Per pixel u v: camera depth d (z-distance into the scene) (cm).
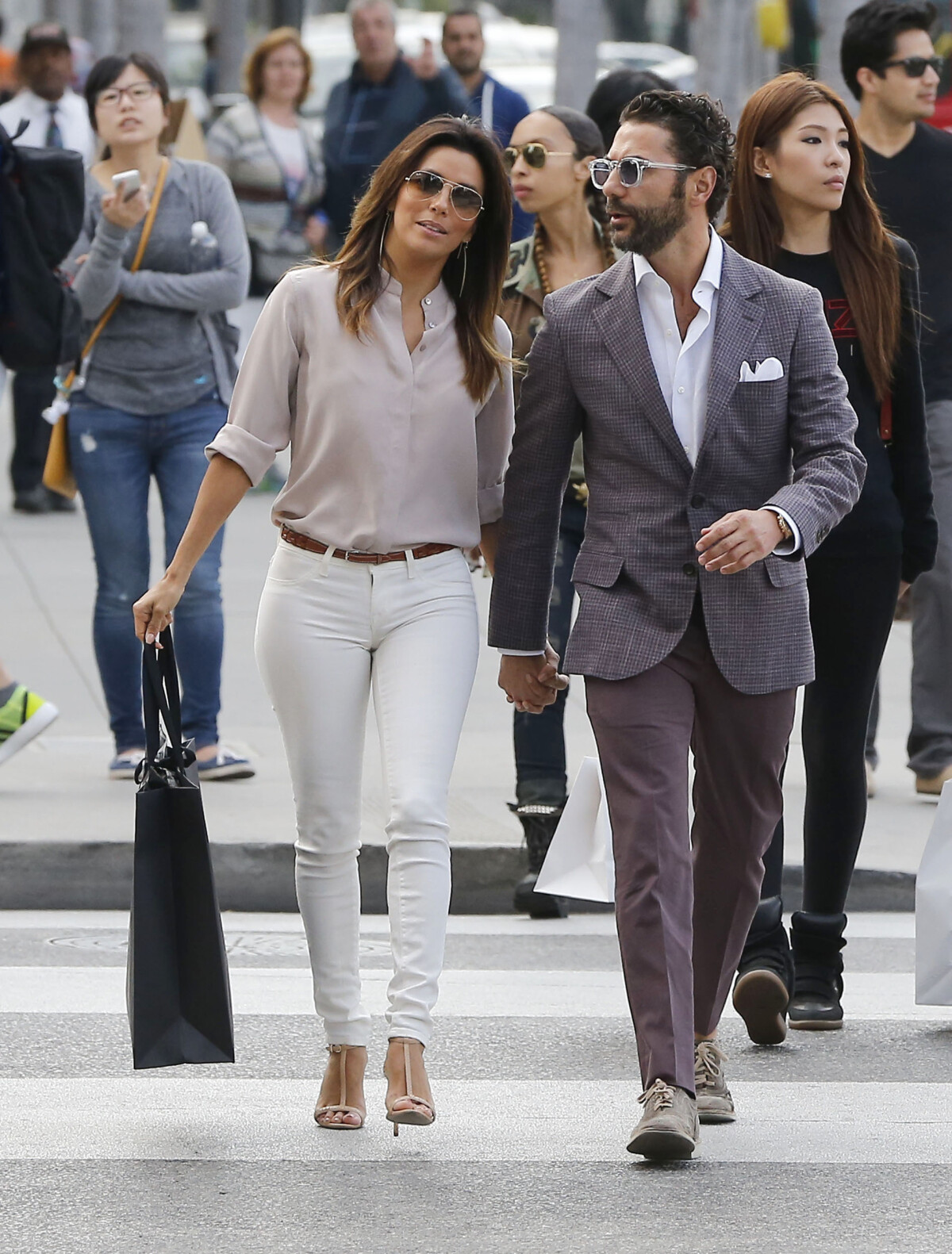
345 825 1372
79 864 2028
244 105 3697
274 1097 1463
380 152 3653
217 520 1367
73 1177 1297
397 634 1360
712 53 5156
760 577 1342
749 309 1341
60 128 3784
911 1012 1719
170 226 2220
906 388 1577
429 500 1360
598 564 1355
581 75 4922
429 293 1361
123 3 5412
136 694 2305
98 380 2222
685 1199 1280
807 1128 1420
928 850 1630
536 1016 1686
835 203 1545
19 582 3331
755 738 1359
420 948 1325
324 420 1344
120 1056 1555
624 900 1320
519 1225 1230
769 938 1586
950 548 2292
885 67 2133
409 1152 1354
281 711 1368
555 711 2000
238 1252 1180
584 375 1351
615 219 1334
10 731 2223
